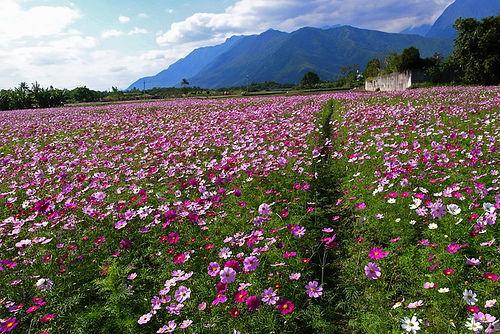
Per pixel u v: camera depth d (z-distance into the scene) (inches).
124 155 454.3
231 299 169.0
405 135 436.8
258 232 198.2
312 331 162.4
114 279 173.6
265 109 832.3
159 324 163.3
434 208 190.1
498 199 198.5
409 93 1143.0
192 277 190.1
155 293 182.5
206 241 219.1
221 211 250.5
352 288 181.2
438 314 154.3
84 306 178.9
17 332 164.9
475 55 1683.1
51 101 2023.9
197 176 332.2
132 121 792.9
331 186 327.9
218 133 516.1
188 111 967.6
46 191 341.4
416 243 208.8
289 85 5600.4
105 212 264.8
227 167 313.1
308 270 195.3
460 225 201.9
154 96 3154.5
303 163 351.3
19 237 246.8
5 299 180.5
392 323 153.6
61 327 164.1
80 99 2888.8
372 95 1190.9
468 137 386.3
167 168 364.5
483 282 164.6
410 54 2210.9
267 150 406.9
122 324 160.6
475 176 262.4
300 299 174.4
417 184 267.6
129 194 306.8
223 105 1105.4
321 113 715.4
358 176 316.5
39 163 436.1
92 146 534.3
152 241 224.2
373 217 236.2
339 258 212.2
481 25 1673.2
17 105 1920.5
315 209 258.2
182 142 481.4
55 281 190.4
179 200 280.7
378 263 192.1
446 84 1745.8
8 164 450.0
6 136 702.5
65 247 220.5
